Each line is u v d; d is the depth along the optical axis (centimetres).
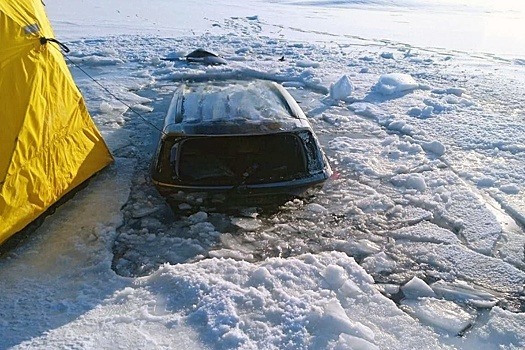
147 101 930
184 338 328
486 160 650
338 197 541
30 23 457
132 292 375
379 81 1041
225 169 475
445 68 1273
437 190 561
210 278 383
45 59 471
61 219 479
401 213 513
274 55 1469
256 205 482
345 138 724
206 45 1593
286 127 482
